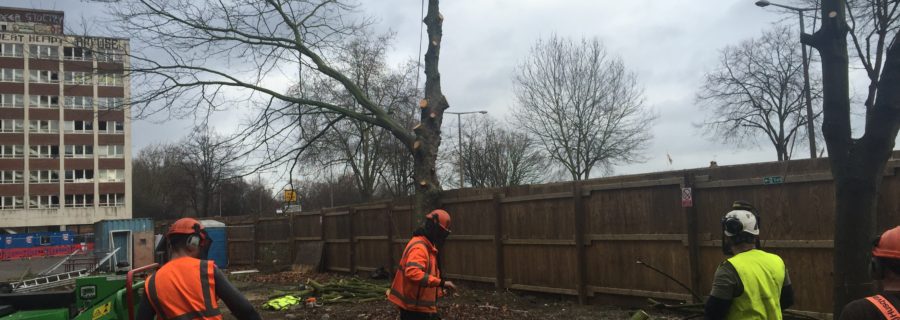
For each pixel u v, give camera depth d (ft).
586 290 31.58
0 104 218.59
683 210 27.40
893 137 13.60
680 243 27.55
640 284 29.19
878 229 21.85
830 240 22.70
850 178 13.82
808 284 23.43
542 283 34.09
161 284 11.03
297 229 60.95
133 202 262.47
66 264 67.31
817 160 23.31
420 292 16.89
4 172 218.59
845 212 13.91
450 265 40.93
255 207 178.91
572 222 32.53
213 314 11.00
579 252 31.76
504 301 33.50
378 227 48.67
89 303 18.95
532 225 34.94
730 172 25.96
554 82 109.09
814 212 23.31
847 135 14.17
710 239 26.40
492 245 37.50
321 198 175.83
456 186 146.82
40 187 222.48
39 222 221.46
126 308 18.19
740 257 11.31
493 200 37.29
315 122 46.14
